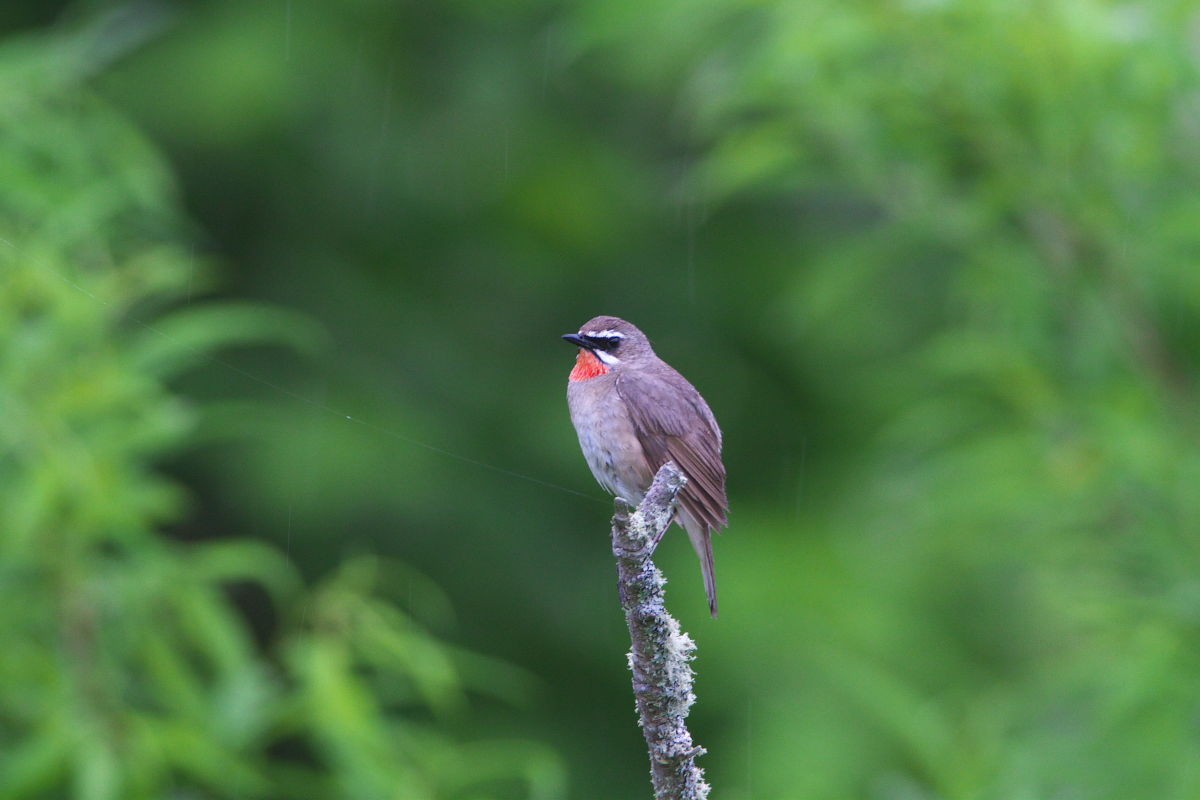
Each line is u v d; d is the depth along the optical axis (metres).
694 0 9.43
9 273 8.16
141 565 8.65
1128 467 8.64
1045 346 9.36
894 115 9.12
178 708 8.44
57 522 8.30
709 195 12.47
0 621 8.25
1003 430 9.62
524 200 16.14
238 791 8.41
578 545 15.77
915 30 8.58
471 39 15.64
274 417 14.76
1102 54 8.22
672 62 14.55
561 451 15.54
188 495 15.32
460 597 15.49
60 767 8.18
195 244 15.24
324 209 15.76
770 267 16.45
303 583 15.30
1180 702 8.28
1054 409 9.15
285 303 15.49
